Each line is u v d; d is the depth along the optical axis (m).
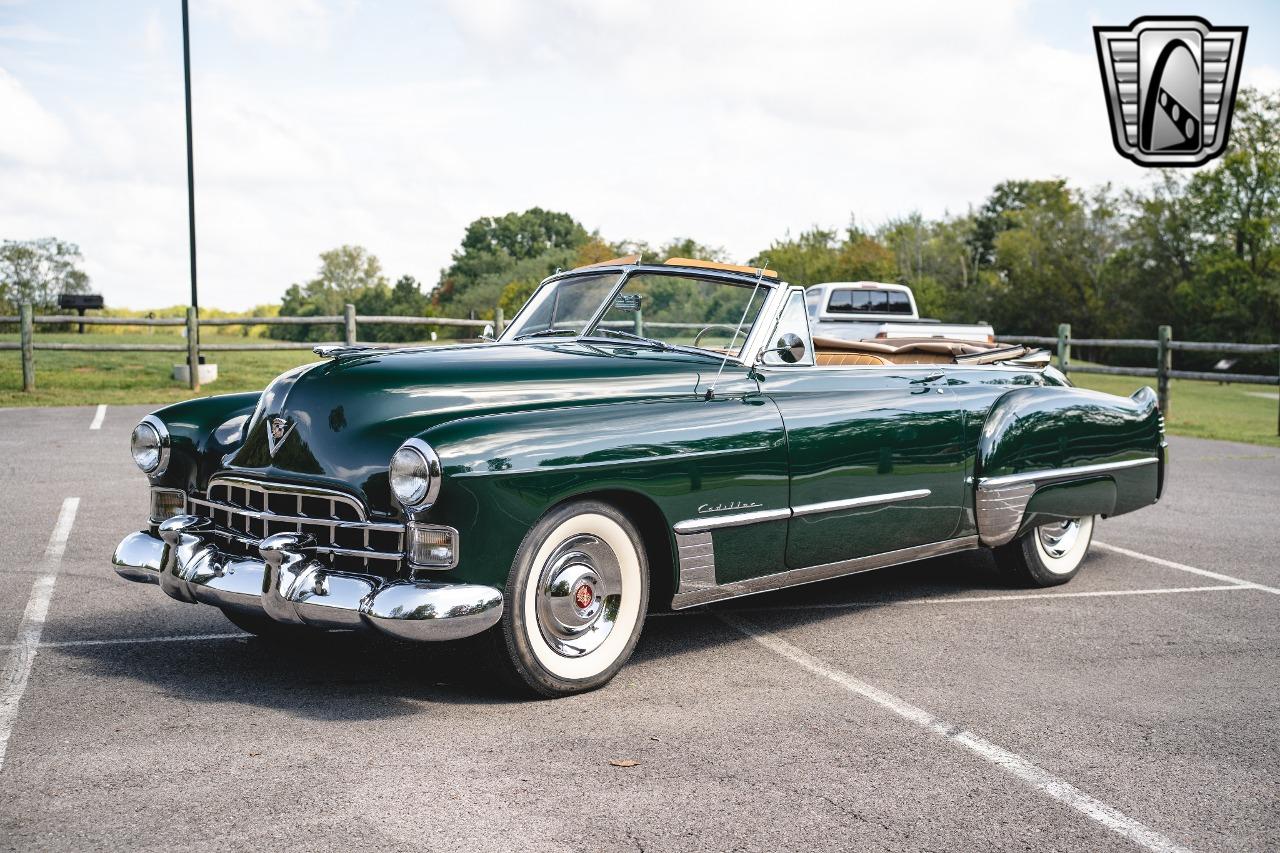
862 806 2.82
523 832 2.62
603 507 3.68
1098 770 3.10
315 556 3.50
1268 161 43.16
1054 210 50.06
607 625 3.77
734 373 4.30
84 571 5.39
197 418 4.18
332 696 3.63
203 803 2.74
